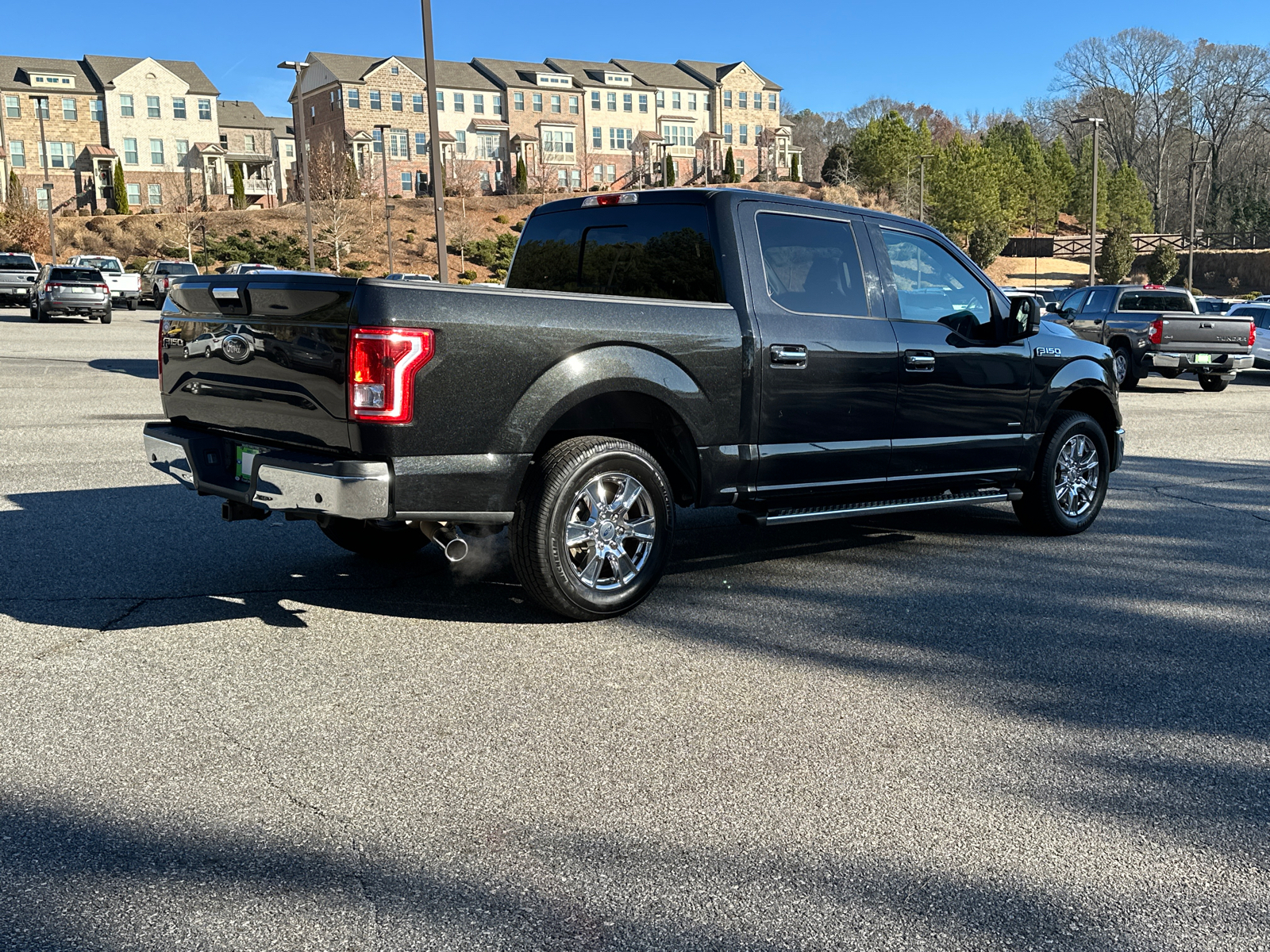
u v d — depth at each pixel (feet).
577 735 12.10
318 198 237.45
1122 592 18.45
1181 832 10.16
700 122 306.14
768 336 17.48
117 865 9.21
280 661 14.33
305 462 14.37
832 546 21.76
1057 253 279.08
